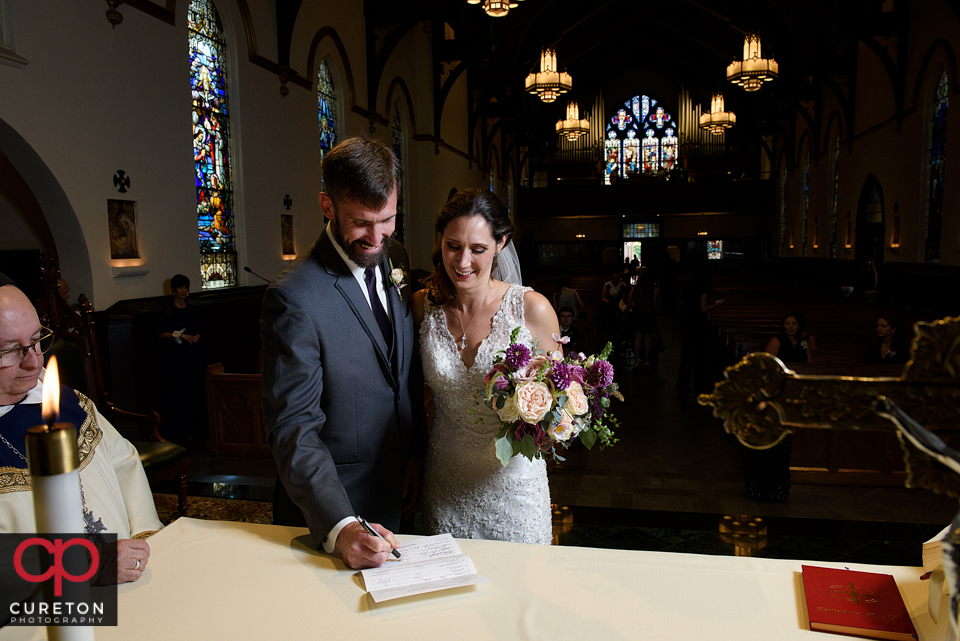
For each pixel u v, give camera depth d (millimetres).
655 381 8664
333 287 1744
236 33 7906
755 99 21516
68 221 5547
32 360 1608
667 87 26094
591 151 27016
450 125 16172
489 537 1940
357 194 1571
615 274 9820
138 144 6262
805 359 5363
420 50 14203
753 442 838
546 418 1508
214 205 7730
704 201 23953
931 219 11859
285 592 1302
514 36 18125
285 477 1562
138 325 6062
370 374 1793
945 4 10961
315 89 9906
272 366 1676
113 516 1722
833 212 17391
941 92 11477
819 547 3541
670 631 1148
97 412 1915
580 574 1354
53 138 5289
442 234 1829
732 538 3660
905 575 1319
